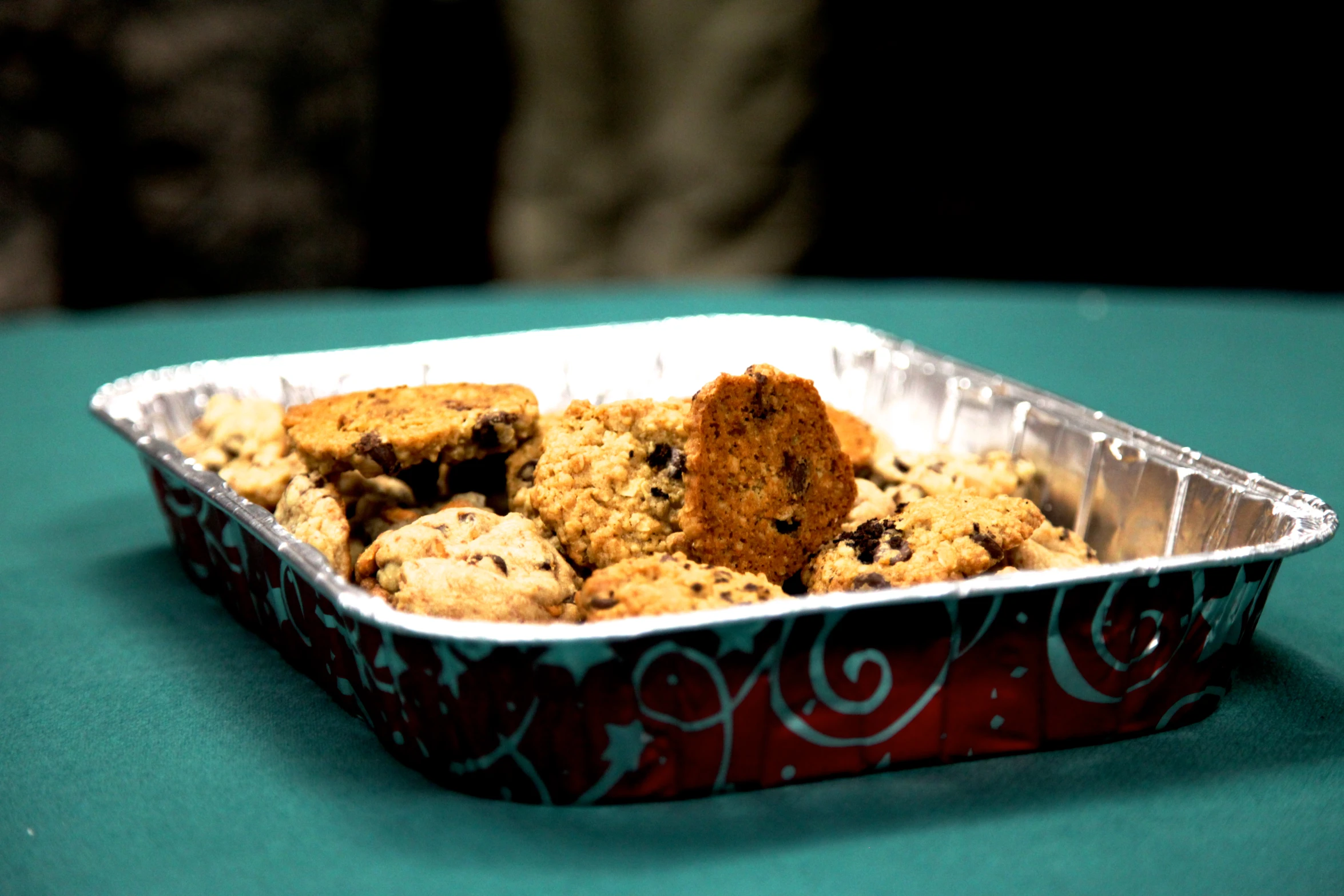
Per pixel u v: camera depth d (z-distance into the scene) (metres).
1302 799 0.60
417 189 1.65
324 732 0.64
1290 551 0.62
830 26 1.69
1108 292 1.48
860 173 1.75
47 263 1.39
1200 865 0.57
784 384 0.66
